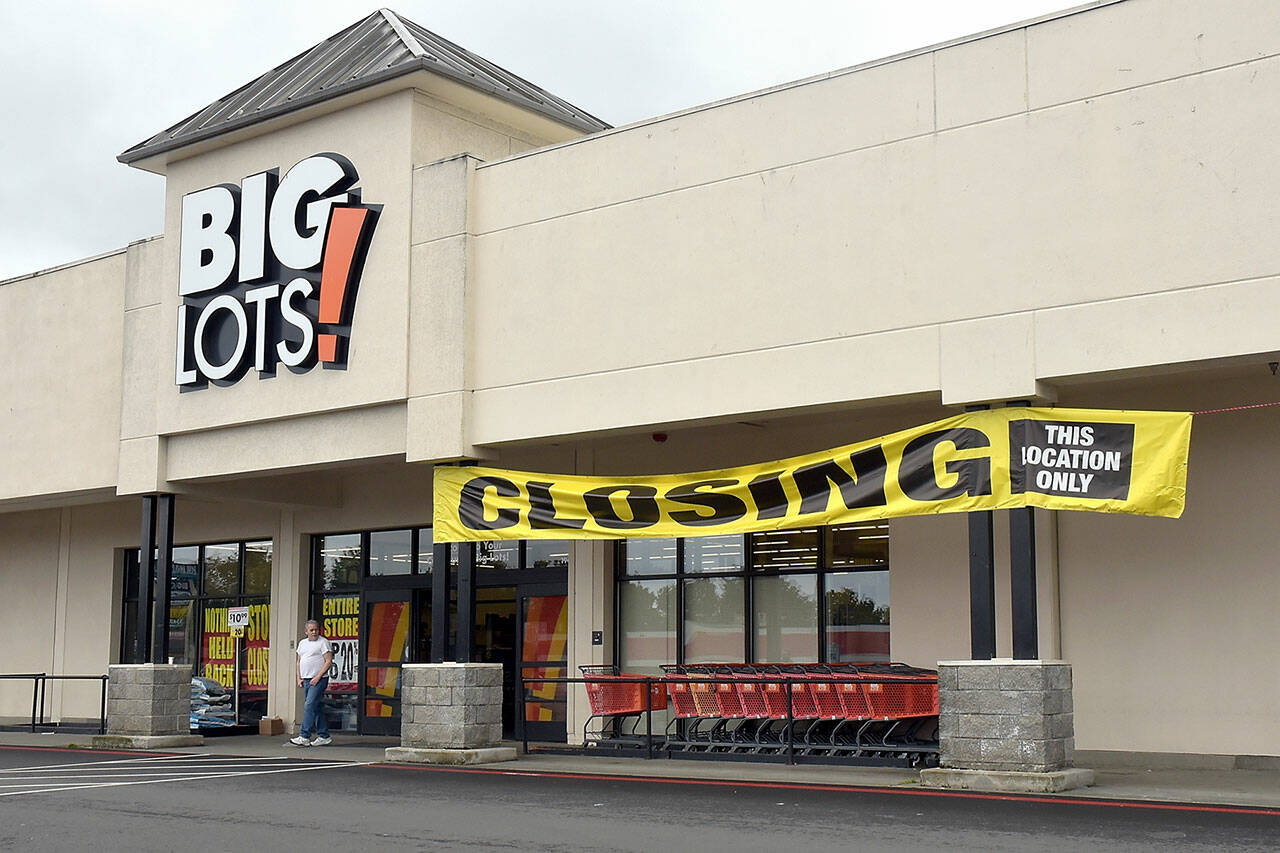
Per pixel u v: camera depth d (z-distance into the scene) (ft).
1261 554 49.70
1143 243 42.91
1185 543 51.31
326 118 64.18
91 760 58.59
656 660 64.85
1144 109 43.32
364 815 38.37
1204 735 50.08
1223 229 41.55
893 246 47.96
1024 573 44.06
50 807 40.68
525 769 52.24
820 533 60.75
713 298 52.08
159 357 69.41
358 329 61.62
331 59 68.13
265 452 65.16
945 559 56.65
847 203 49.19
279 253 64.34
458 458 58.23
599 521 55.26
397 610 74.84
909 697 50.55
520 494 57.06
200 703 74.95
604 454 66.23
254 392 65.10
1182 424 42.50
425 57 59.31
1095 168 44.04
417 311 59.82
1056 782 41.83
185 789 45.57
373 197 62.08
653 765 52.54
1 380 79.92
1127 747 51.70
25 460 77.51
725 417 51.62
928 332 46.80
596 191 55.93
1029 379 44.47
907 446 47.62
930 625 56.65
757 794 42.70
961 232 46.52
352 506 76.64
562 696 67.36
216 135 66.49
